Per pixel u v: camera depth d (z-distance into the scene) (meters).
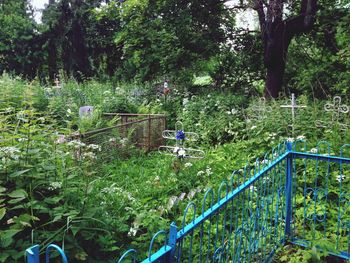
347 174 4.38
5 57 18.80
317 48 12.35
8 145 2.96
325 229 3.36
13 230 2.30
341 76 9.52
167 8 11.45
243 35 12.95
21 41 18.62
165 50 11.75
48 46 19.08
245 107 10.09
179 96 12.39
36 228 2.58
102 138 5.90
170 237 1.53
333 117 6.60
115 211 3.55
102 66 20.92
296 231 3.45
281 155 3.23
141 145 7.74
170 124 10.43
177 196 4.39
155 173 5.62
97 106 9.97
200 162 5.78
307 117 6.89
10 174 2.70
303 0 10.59
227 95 11.19
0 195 2.59
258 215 2.81
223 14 12.52
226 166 5.38
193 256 2.98
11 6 20.03
